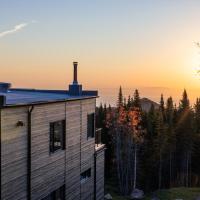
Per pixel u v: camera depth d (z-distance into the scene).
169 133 56.72
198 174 59.03
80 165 20.30
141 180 53.59
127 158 52.84
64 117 18.05
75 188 19.59
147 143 54.66
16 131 13.80
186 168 58.19
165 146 54.78
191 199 34.44
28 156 14.62
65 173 18.25
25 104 13.98
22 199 14.27
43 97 17.39
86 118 21.19
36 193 15.30
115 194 49.69
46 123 16.14
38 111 15.40
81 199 20.53
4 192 13.09
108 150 57.16
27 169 14.62
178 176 58.25
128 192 51.28
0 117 12.80
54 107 16.92
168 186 56.62
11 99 14.47
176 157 58.72
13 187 13.66
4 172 13.09
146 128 57.03
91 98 21.72
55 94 21.55
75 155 19.53
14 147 13.70
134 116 53.41
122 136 53.50
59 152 17.56
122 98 64.00
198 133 62.16
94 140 22.62
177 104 76.44
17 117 13.85
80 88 22.47
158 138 53.91
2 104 12.59
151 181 55.59
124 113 53.97
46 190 16.19
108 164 57.09
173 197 36.19
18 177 13.99
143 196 38.78
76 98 19.03
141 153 54.53
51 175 16.70
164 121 62.03
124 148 53.28
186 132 58.16
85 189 21.19
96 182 23.03
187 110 61.09
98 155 23.44
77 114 19.75
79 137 20.09
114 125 54.12
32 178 14.98
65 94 22.39
